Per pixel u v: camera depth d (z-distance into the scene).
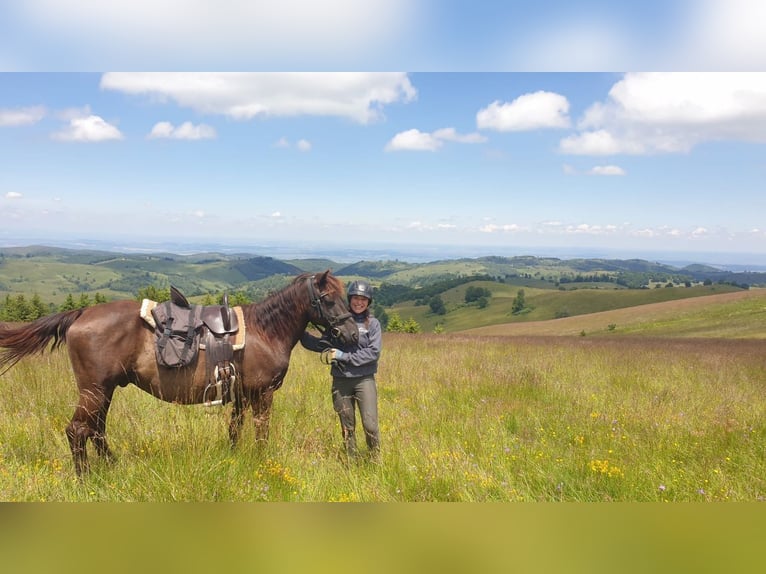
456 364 11.20
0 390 6.27
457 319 141.50
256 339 4.86
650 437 5.81
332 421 6.01
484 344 17.92
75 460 4.18
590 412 7.27
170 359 4.47
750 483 4.38
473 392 8.51
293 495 3.76
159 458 4.07
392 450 4.92
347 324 4.98
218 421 4.89
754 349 20.06
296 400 7.08
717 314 55.81
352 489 4.00
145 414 5.32
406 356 12.70
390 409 7.20
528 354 14.69
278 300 5.02
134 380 4.61
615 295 128.88
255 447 4.54
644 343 23.75
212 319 4.72
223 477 3.80
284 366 5.02
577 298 131.75
